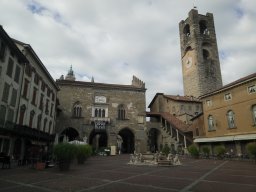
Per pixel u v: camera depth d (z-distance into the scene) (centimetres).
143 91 6159
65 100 5634
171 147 5659
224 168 2248
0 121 2495
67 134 5859
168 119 5959
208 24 8469
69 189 1154
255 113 3472
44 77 4022
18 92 2953
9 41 2592
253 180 1455
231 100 3941
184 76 8400
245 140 3553
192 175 1722
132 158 3048
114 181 1416
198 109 6706
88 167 2352
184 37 8719
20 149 3075
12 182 1356
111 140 5606
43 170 2038
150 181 1420
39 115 3825
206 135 4453
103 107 5806
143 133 5853
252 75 3522
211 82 7650
